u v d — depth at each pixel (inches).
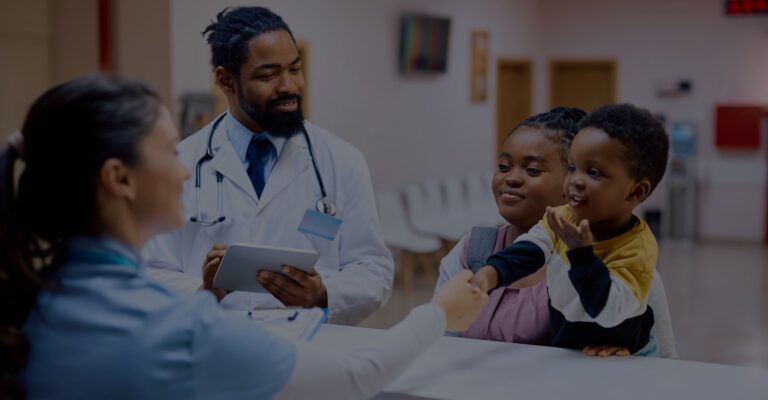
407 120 313.6
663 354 64.7
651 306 63.3
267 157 88.2
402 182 311.7
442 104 336.5
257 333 46.9
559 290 58.3
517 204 68.4
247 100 82.7
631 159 53.9
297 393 48.1
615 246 56.5
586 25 414.6
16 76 161.6
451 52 339.6
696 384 53.2
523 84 413.4
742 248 381.4
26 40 162.9
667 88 399.5
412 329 52.7
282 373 47.1
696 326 246.2
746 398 50.7
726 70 392.5
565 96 431.2
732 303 274.8
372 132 294.0
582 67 424.5
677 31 398.6
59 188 45.2
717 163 399.9
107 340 44.1
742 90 391.2
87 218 46.1
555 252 59.7
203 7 217.9
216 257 71.8
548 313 66.4
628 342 59.5
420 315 53.8
